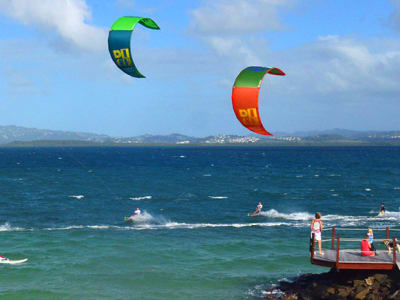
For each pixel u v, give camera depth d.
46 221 43.75
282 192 69.19
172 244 32.69
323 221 43.38
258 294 22.05
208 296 21.86
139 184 81.94
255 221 43.84
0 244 32.31
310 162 165.62
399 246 20.64
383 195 64.56
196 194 66.81
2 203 56.81
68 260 27.95
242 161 177.00
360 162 162.12
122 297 21.66
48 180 90.50
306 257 28.92
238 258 28.69
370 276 19.77
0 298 21.23
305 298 20.25
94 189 73.75
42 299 21.25
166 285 23.39
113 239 34.44
